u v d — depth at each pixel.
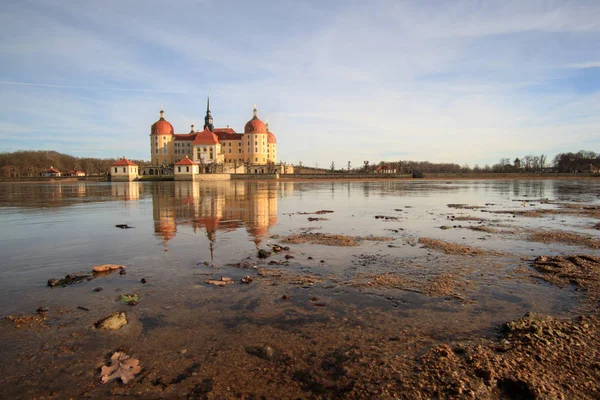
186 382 4.68
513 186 71.38
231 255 11.61
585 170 144.88
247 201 33.00
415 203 32.06
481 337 5.92
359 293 8.02
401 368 4.99
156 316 6.73
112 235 15.19
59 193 48.06
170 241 13.92
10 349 5.50
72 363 5.14
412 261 10.89
